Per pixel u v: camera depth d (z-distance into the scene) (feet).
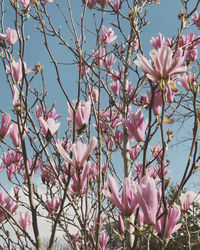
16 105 6.00
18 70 6.59
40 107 7.18
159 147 7.32
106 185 6.59
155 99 5.18
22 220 6.16
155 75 4.15
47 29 7.94
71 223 6.88
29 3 7.23
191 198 5.08
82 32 6.57
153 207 3.97
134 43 10.69
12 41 6.82
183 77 6.49
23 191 6.95
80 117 5.73
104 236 7.10
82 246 6.61
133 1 10.44
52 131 5.87
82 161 4.67
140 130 5.45
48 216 6.88
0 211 7.07
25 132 6.16
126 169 9.45
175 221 4.20
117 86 10.63
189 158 4.22
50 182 8.42
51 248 5.22
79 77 5.70
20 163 9.03
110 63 10.33
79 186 4.75
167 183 4.46
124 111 9.93
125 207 4.39
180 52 4.32
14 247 6.85
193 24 9.53
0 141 6.12
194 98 4.26
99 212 5.66
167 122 5.18
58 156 6.24
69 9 7.02
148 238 4.15
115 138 9.05
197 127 4.19
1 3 6.94
